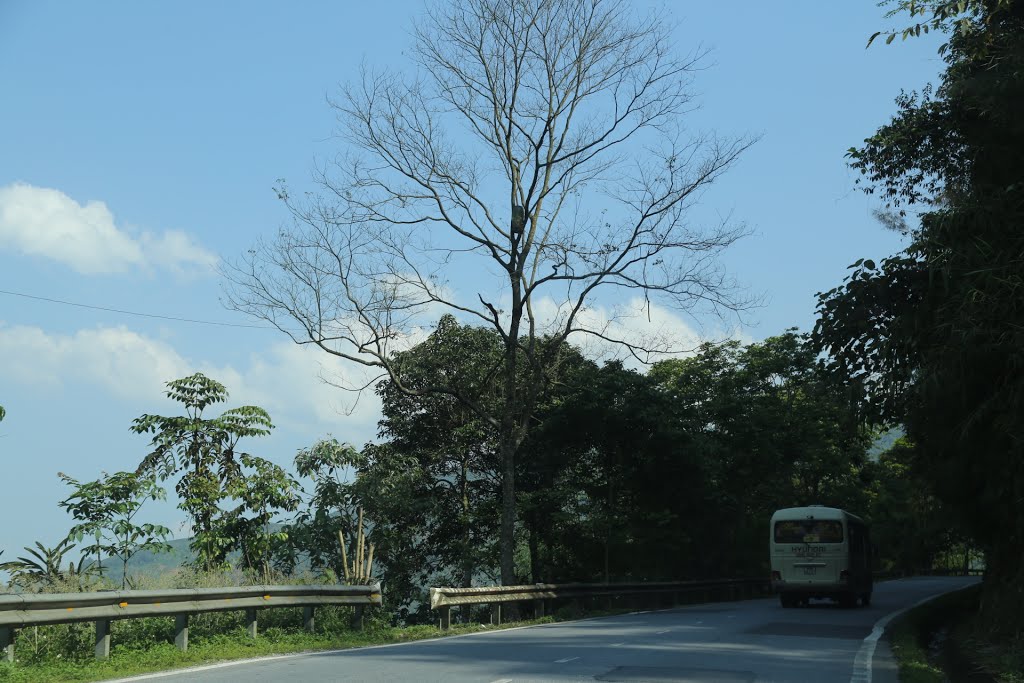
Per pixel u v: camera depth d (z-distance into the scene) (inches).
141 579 629.3
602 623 880.9
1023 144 657.6
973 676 493.4
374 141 1107.3
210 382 916.6
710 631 749.9
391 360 1146.7
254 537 867.4
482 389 1408.7
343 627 706.2
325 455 973.8
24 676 422.3
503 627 841.5
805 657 552.1
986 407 600.7
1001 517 681.0
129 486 756.6
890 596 1561.3
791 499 1914.4
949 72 714.2
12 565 645.9
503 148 1163.9
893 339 716.7
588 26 1125.7
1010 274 564.4
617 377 1476.4
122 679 431.5
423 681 421.4
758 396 1815.9
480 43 1134.4
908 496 2559.1
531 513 1475.1
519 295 1175.0
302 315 1040.2
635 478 1537.9
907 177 911.0
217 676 441.1
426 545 1526.8
